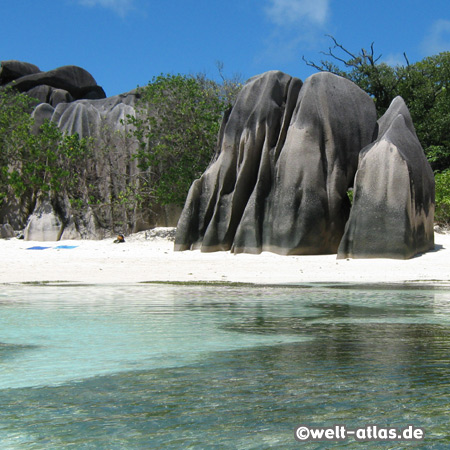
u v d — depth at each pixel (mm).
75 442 2789
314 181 24672
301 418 3094
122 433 2906
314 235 24422
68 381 4008
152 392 3680
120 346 5355
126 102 41156
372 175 23156
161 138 34531
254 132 26641
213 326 6570
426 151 40875
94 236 35125
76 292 11234
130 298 9930
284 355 4863
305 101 25609
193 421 3072
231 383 3883
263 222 25656
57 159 36875
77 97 49156
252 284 13469
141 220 36438
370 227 22672
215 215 26547
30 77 47531
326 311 8055
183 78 35719
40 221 35312
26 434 2906
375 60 45750
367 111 26000
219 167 27094
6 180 37688
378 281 14672
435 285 13273
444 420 3039
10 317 7379
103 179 37188
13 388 3824
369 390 3645
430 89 43969
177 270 18500
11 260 22016
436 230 31297
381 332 6152
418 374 4082
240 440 2795
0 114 38500
